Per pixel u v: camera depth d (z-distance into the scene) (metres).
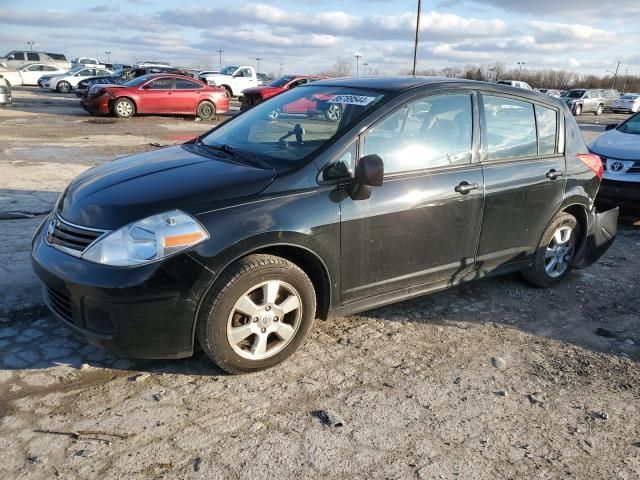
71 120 16.98
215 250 2.88
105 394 2.96
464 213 3.84
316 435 2.74
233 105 27.23
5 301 3.88
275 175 3.18
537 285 4.74
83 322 2.89
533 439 2.81
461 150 3.87
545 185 4.35
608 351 3.77
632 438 2.87
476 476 2.53
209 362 3.32
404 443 2.72
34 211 6.18
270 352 3.23
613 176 6.97
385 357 3.52
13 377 3.05
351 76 4.40
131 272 2.77
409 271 3.70
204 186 3.06
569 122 4.68
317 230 3.17
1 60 37.22
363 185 3.27
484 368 3.46
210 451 2.58
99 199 3.05
